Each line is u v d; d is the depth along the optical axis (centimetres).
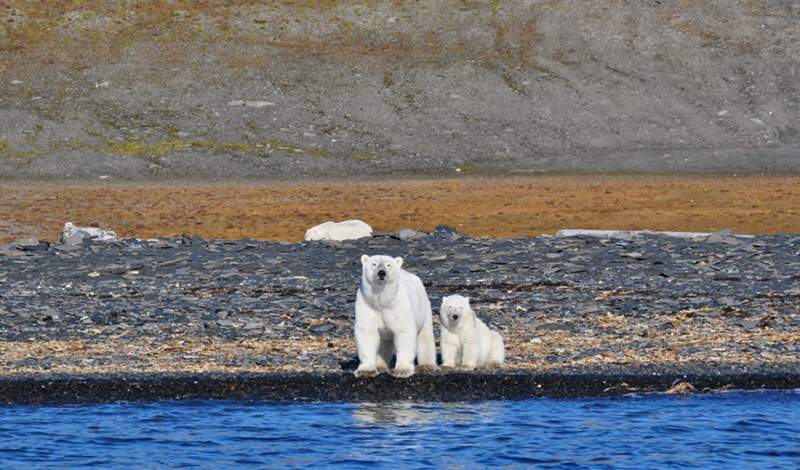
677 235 9581
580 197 15350
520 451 3900
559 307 6450
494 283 7375
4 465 3744
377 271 4347
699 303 6544
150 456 3844
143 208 14700
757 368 4947
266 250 8581
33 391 4597
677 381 4775
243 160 19600
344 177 18562
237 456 3850
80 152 19662
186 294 7138
